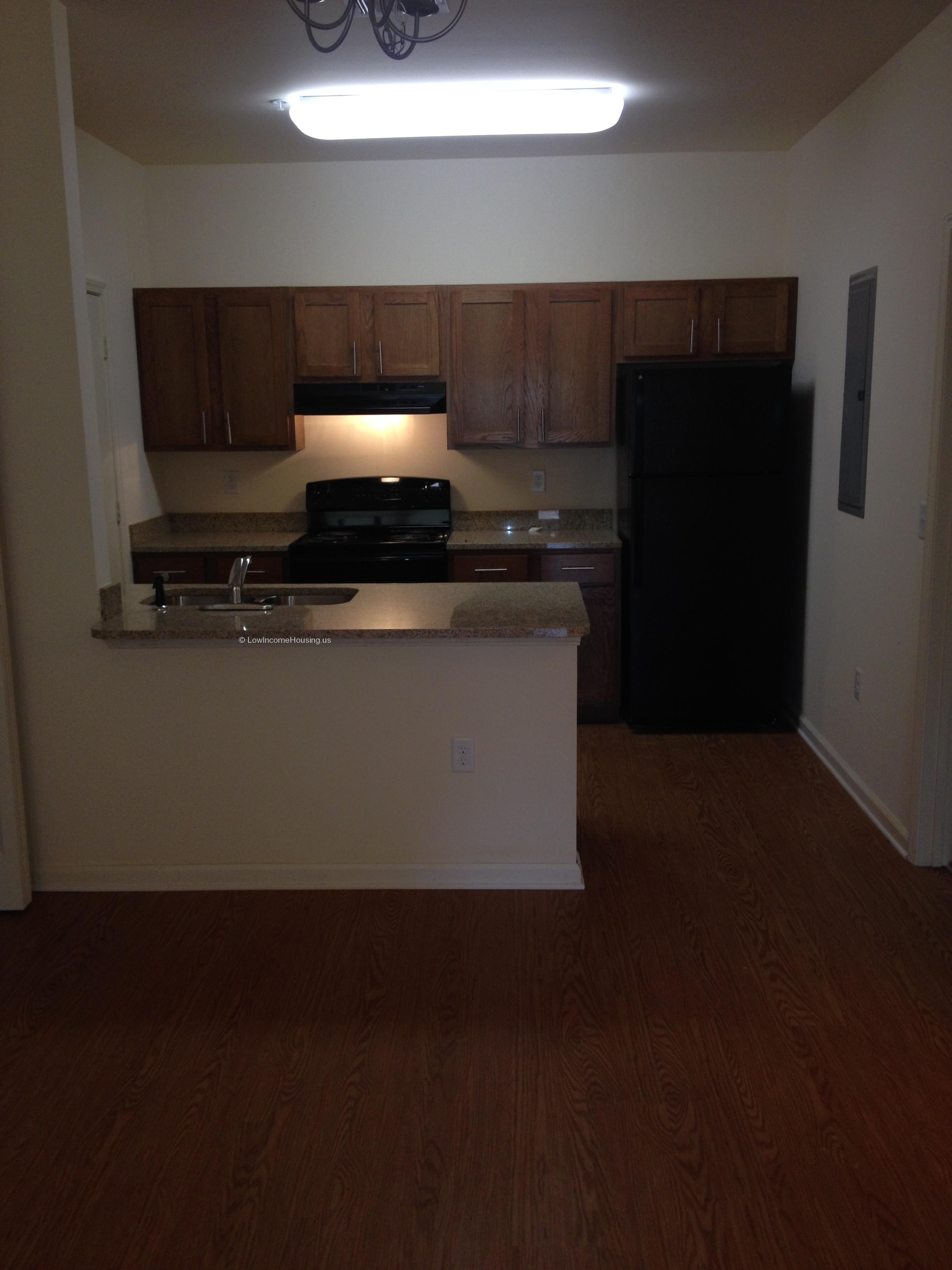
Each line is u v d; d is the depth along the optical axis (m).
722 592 4.92
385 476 5.54
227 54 3.46
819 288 4.65
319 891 3.42
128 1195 2.11
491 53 3.49
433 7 2.22
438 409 5.13
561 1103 2.37
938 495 3.32
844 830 3.88
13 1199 2.11
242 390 5.18
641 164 5.20
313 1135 2.28
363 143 4.82
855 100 4.09
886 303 3.79
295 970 2.94
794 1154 2.19
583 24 3.24
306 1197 2.10
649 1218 2.03
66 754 3.39
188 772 3.38
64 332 3.11
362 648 3.27
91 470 3.22
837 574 4.43
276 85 3.81
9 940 3.13
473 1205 2.07
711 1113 2.33
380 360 5.13
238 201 5.28
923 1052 2.53
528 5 3.07
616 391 5.13
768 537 4.87
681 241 5.26
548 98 3.95
